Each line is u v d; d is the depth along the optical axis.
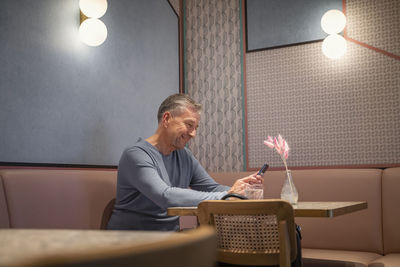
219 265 1.60
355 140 3.30
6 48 2.03
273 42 3.70
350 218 2.67
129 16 3.13
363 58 3.32
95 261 0.30
